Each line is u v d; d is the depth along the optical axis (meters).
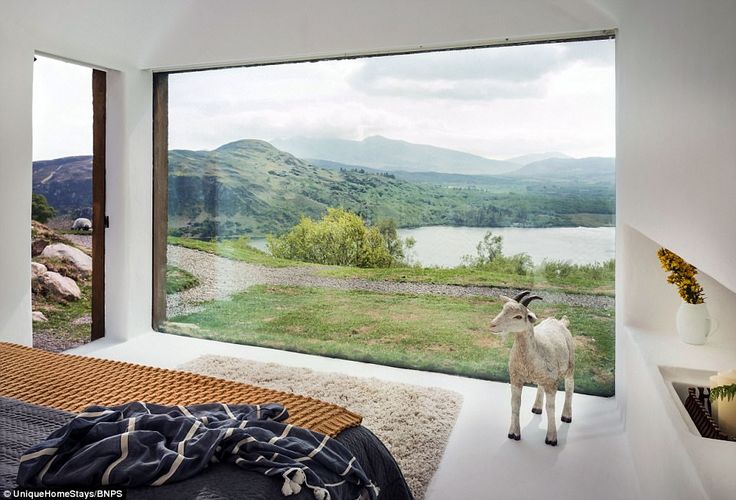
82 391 2.07
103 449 1.47
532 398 3.67
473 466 2.79
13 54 3.68
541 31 3.52
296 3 4.04
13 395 2.01
